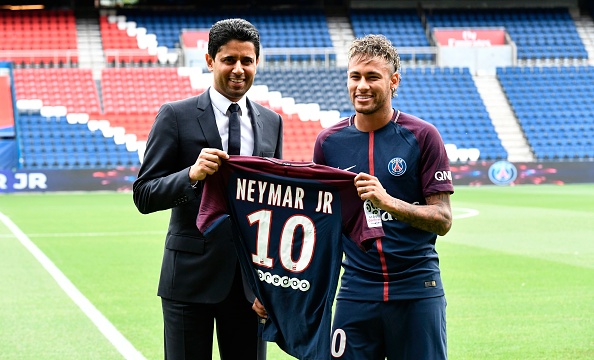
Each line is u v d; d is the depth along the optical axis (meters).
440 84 31.67
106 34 31.84
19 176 25.09
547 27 34.66
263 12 34.41
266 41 32.78
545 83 32.09
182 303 4.27
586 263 11.41
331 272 3.98
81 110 28.30
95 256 12.16
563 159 29.56
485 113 30.89
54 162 26.81
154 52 30.59
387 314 4.06
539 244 13.39
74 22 32.28
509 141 29.98
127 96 29.16
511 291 9.38
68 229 15.64
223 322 4.40
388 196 3.86
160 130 4.26
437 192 4.04
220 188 4.09
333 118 29.73
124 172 25.83
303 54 32.06
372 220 3.91
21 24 31.78
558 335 7.34
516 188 26.48
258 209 4.10
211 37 4.25
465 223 16.45
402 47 32.69
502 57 32.62
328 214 4.00
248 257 4.14
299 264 4.06
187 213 4.27
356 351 4.12
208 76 30.02
